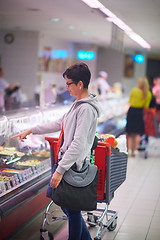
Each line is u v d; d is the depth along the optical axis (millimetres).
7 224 3270
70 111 3025
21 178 3820
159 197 5434
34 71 13422
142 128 8312
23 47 13398
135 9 7539
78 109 2951
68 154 2844
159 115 8703
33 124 4523
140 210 4816
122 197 5355
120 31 10602
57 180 2875
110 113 9047
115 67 18406
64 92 7719
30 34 13297
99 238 3479
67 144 2980
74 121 2957
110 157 3439
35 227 3992
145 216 4598
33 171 4105
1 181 3482
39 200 3947
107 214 4109
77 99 3111
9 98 9539
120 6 7180
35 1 7559
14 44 13461
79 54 16938
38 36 13219
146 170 7121
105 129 7777
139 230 4117
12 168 3979
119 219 4453
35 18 9914
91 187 2980
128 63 19016
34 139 4566
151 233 4039
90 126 2957
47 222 3721
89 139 2982
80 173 2947
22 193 3609
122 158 3801
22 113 4512
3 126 3881
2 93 9383
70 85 3061
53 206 4715
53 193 2955
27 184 3867
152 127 8211
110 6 7129
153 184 6125
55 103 6723
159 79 11172
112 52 18391
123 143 3828
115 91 11992
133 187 5895
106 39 14289
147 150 8891
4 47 13562
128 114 8406
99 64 18625
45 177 4242
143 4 6988
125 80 19062
